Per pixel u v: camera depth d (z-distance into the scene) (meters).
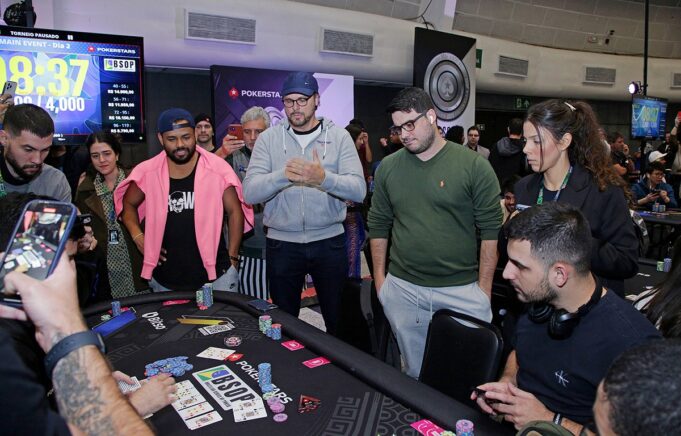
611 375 0.65
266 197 2.38
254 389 1.46
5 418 0.68
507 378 1.57
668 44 10.23
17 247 0.84
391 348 2.43
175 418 1.31
